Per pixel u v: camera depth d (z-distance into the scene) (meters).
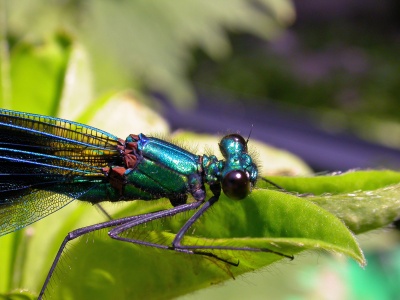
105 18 0.15
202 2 0.16
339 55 0.29
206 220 0.08
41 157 0.09
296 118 0.23
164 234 0.08
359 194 0.07
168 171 0.09
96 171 0.09
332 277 0.11
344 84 0.27
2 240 0.09
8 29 0.13
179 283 0.08
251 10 0.16
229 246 0.08
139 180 0.09
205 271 0.08
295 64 0.28
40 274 0.09
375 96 0.26
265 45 0.29
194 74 0.26
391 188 0.07
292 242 0.07
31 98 0.09
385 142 0.22
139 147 0.09
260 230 0.08
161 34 0.15
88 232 0.08
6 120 0.09
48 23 0.14
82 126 0.09
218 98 0.24
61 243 0.09
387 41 0.30
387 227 0.08
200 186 0.09
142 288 0.08
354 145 0.21
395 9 0.32
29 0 0.14
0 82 0.09
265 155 0.10
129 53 0.15
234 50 0.28
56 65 0.10
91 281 0.08
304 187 0.08
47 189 0.09
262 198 0.08
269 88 0.26
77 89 0.10
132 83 0.15
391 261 0.12
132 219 0.09
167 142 0.09
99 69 0.15
